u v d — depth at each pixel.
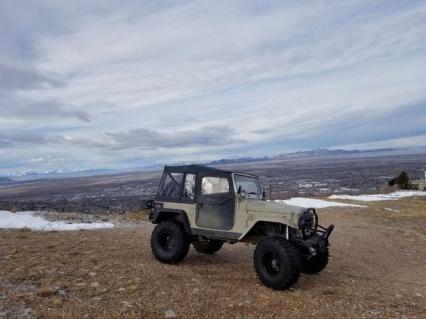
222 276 7.57
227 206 7.91
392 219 17.36
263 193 8.77
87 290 6.24
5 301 5.58
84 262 7.98
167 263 8.34
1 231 11.78
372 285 7.58
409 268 9.38
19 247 9.23
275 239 6.91
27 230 12.27
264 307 6.00
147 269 7.72
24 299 5.70
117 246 10.07
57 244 9.90
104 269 7.51
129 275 7.18
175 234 8.28
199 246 9.54
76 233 12.11
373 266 9.37
